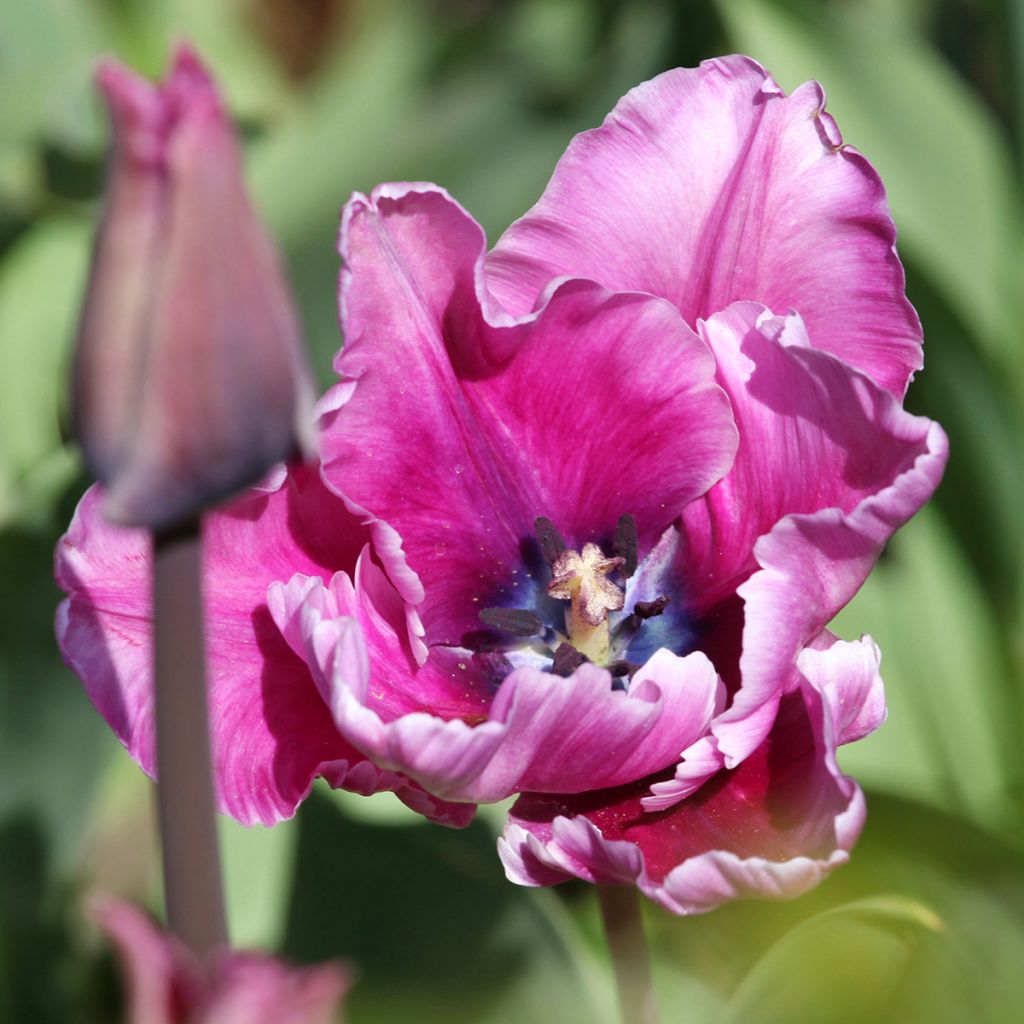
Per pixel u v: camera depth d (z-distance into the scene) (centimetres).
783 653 69
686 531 77
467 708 75
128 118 57
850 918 75
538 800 71
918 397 100
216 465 58
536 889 80
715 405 74
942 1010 70
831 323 74
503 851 70
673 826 70
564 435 75
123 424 58
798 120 73
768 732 71
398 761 66
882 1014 71
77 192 129
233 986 55
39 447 121
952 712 98
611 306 73
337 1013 67
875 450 69
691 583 77
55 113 127
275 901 94
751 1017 71
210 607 71
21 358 126
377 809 92
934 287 94
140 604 70
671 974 83
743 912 81
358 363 71
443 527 75
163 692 59
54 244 130
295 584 70
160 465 58
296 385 59
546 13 124
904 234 95
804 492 71
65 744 86
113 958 88
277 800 70
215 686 70
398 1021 75
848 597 70
